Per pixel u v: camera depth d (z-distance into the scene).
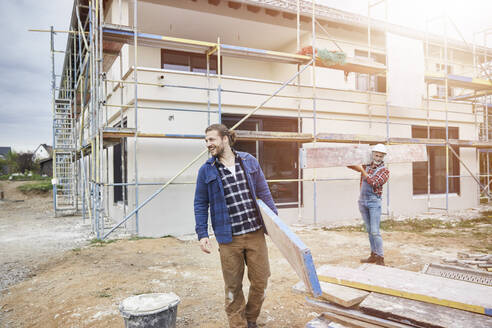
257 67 11.52
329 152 7.47
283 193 8.67
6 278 4.49
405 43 9.51
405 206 10.29
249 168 2.66
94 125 7.27
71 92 12.70
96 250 5.71
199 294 3.74
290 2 10.06
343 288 2.29
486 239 6.58
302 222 8.75
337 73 10.45
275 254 5.45
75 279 4.22
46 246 6.30
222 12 9.63
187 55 10.10
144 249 5.78
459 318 1.84
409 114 10.47
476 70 13.72
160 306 2.45
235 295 2.58
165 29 10.65
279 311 3.25
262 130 8.45
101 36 6.33
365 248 5.87
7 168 37.47
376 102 9.89
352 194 9.43
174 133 7.34
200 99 7.53
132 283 4.06
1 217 10.59
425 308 1.97
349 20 10.39
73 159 13.57
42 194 18.05
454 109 11.57
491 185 15.80
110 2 8.73
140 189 7.00
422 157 8.69
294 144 8.85
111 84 10.08
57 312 3.27
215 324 2.99
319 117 9.09
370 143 9.45
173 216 7.28
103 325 2.97
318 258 5.23
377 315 1.98
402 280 2.32
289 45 11.90
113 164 9.70
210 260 5.17
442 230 7.70
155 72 7.14
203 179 2.67
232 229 2.54
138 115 7.04
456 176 10.70
